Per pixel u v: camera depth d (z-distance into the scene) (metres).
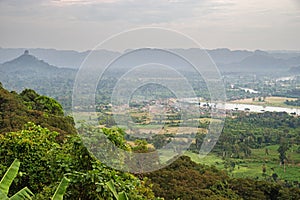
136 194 2.46
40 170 2.72
